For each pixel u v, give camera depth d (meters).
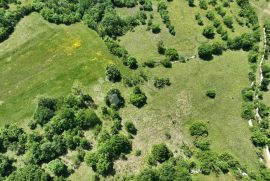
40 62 123.31
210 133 107.88
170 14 138.00
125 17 134.88
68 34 130.62
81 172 98.00
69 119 104.50
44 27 132.50
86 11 135.25
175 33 132.00
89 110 108.00
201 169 98.31
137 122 108.44
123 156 100.62
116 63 122.69
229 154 101.81
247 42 128.50
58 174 96.69
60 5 136.62
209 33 131.00
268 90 119.06
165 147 100.94
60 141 101.19
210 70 122.94
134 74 119.94
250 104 113.94
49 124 104.38
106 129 106.56
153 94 115.44
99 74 119.81
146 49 126.88
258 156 104.25
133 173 98.12
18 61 123.44
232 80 120.88
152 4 140.62
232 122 110.75
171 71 121.62
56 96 114.12
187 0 143.00
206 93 116.38
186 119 110.50
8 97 114.56
